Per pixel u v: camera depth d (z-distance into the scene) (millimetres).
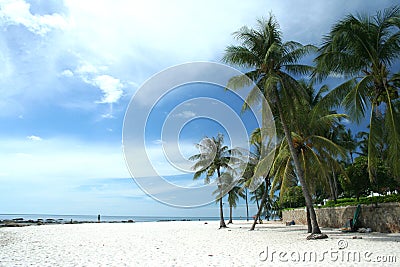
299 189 39594
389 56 14867
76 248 13375
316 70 15672
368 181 23844
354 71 15320
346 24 14227
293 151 16297
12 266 9148
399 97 14516
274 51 15953
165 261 9766
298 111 17641
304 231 21109
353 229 18438
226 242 15086
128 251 12258
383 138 15328
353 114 14070
